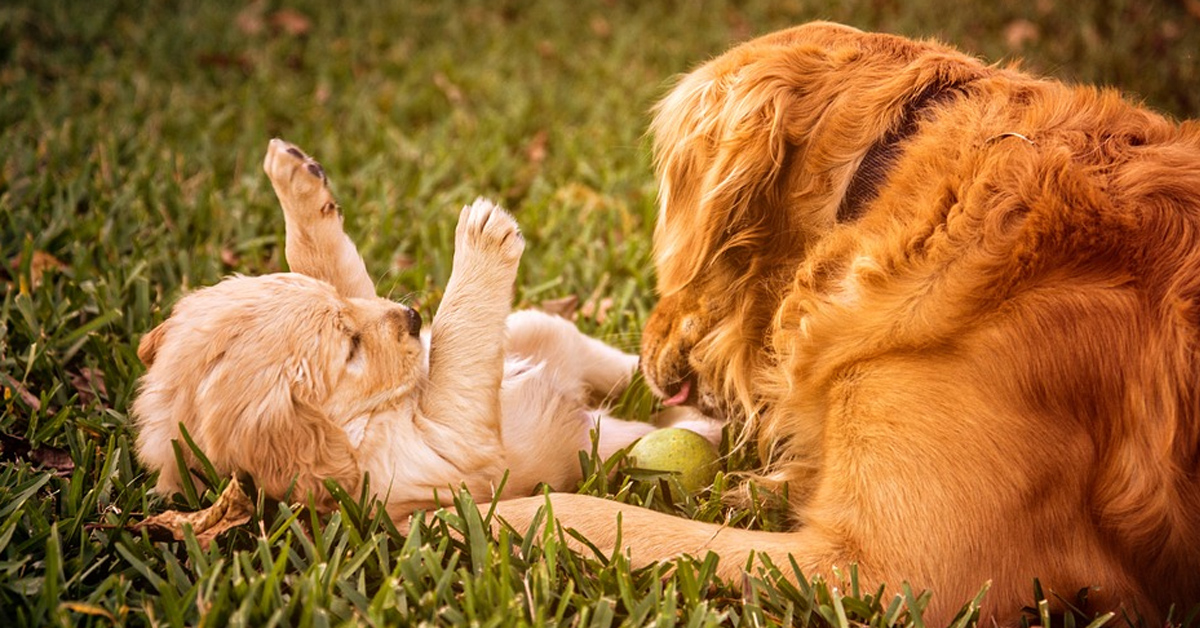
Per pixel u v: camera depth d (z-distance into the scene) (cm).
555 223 189
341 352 140
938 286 131
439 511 134
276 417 136
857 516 131
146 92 227
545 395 151
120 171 191
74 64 241
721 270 142
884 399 131
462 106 242
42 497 141
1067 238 129
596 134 225
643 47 285
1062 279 129
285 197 147
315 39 273
